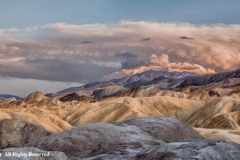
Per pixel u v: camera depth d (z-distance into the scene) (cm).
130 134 6931
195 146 5225
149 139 6812
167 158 4966
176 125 8481
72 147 6381
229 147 5181
